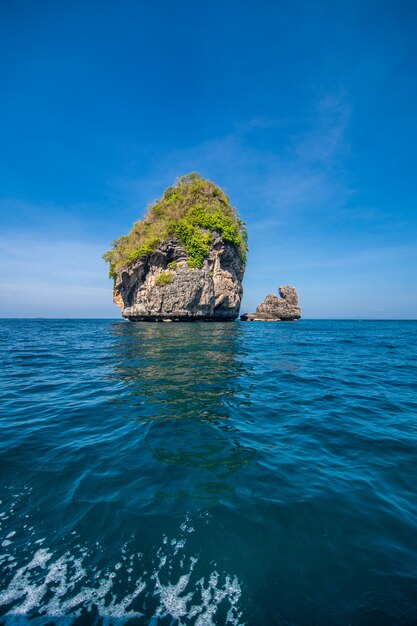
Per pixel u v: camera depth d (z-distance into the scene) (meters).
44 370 10.24
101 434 4.86
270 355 13.68
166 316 45.78
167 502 3.07
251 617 1.95
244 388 7.72
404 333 33.69
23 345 18.34
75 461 3.96
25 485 3.39
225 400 6.67
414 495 3.34
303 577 2.24
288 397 7.07
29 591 2.10
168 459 4.02
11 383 8.41
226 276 49.41
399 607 2.03
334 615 1.97
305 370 10.51
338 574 2.28
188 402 6.51
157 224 48.34
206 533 2.64
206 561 2.36
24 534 2.62
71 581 2.18
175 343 17.73
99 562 2.33
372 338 25.84
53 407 6.30
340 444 4.61
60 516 2.85
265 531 2.69
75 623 1.90
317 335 28.28
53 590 2.11
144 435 4.78
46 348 16.59
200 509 2.97
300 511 2.98
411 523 2.87
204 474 3.65
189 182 52.06
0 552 2.41
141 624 1.89
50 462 3.93
